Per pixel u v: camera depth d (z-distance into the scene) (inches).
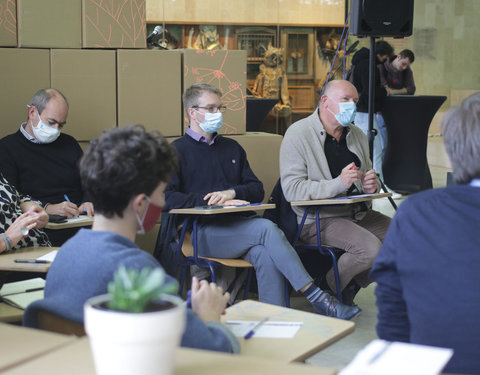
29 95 149.1
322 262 151.6
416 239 57.2
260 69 284.7
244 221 138.3
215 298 67.2
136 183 60.7
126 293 37.8
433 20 321.7
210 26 275.4
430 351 41.1
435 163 330.3
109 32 156.9
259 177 175.2
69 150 146.2
